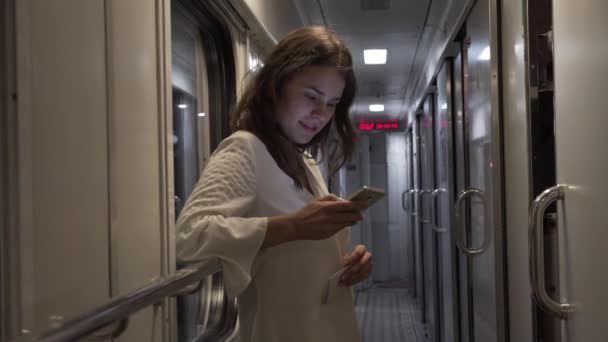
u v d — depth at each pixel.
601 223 1.07
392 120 9.39
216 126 2.42
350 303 1.14
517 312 1.86
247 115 1.09
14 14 0.76
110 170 1.04
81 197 0.93
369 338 5.13
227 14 2.27
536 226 1.34
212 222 0.87
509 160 1.94
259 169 0.99
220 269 0.97
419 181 6.18
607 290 1.04
